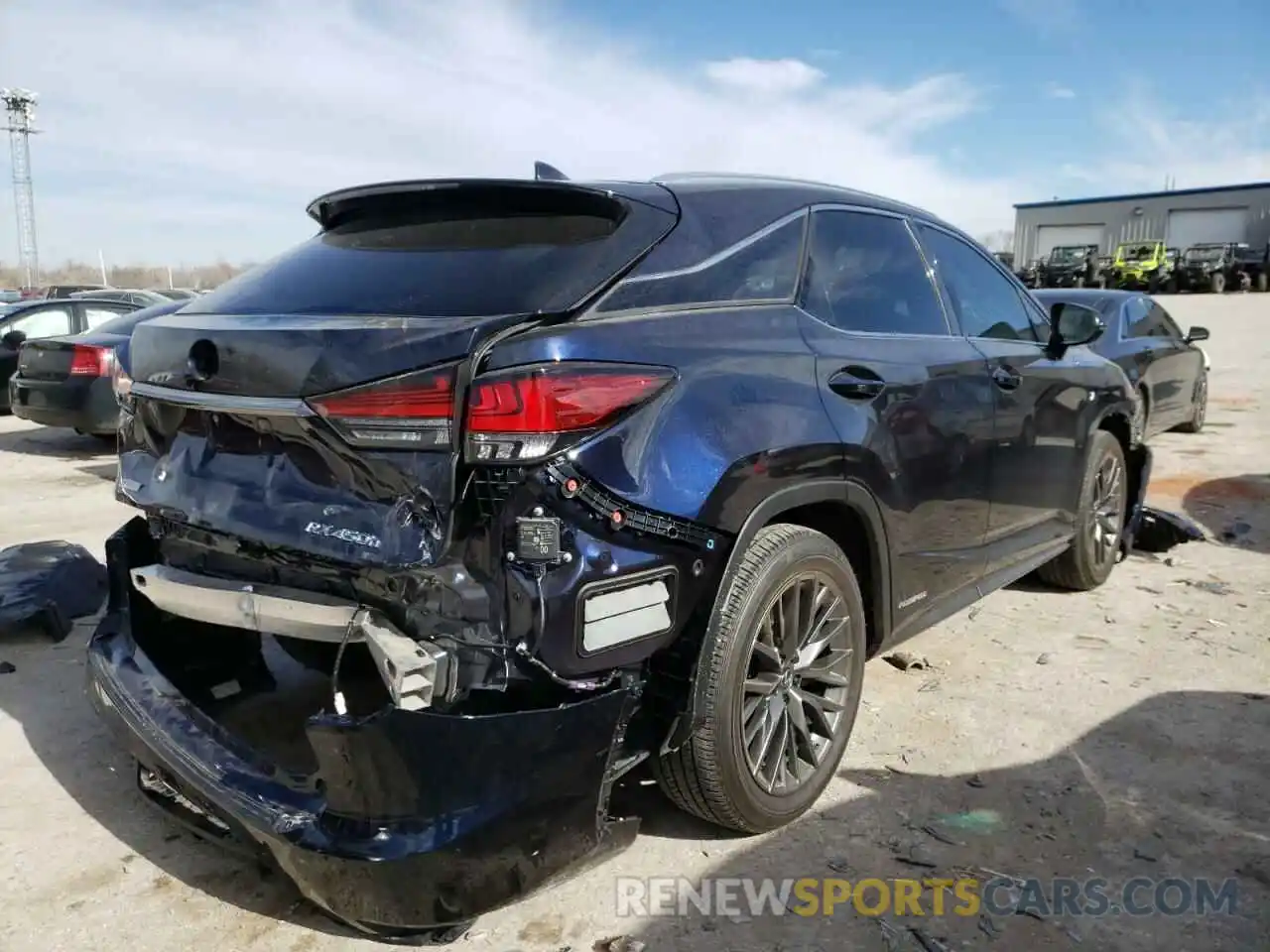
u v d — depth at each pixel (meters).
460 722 2.10
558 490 2.18
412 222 2.83
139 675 2.80
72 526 6.57
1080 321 4.33
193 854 2.83
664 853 2.81
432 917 2.14
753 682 2.74
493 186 2.64
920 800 3.07
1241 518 6.57
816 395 2.84
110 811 3.06
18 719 3.68
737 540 2.56
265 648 3.06
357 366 2.22
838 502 2.94
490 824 2.12
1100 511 5.02
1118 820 2.95
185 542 2.72
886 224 3.59
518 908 2.56
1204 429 10.11
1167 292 37.47
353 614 2.31
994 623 4.62
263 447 2.48
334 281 2.68
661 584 2.39
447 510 2.16
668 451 2.38
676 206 2.76
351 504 2.30
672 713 2.51
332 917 2.54
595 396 2.23
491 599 2.19
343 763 2.11
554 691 2.25
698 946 2.42
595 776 2.28
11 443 10.46
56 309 12.71
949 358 3.54
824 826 2.93
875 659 4.17
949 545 3.55
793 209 3.14
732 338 2.69
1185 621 4.63
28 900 2.61
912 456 3.23
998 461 3.81
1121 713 3.65
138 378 2.77
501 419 2.13
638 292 2.52
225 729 2.62
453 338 2.18
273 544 2.38
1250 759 3.31
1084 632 4.50
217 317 2.68
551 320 2.32
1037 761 3.31
